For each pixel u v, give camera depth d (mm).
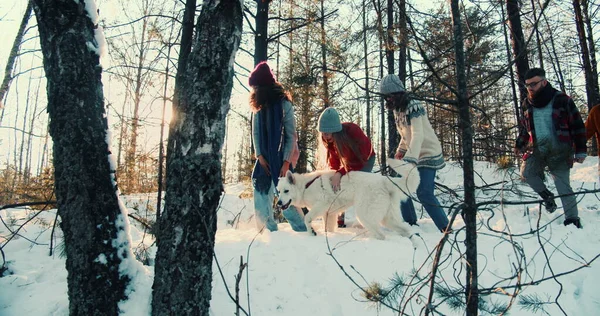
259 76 4594
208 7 2535
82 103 2570
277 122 4594
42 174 5781
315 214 4676
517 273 2012
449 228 2006
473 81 3043
